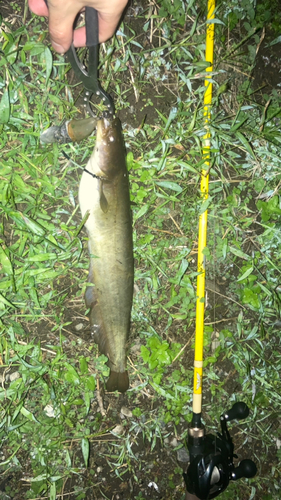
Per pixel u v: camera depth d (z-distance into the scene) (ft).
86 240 2.95
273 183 3.31
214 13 2.94
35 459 3.02
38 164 2.89
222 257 3.26
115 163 2.72
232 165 3.17
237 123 3.21
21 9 2.92
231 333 3.25
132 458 3.17
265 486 3.33
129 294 2.89
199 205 3.12
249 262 3.26
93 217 2.79
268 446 3.34
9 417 2.90
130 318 2.99
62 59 2.92
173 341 3.23
